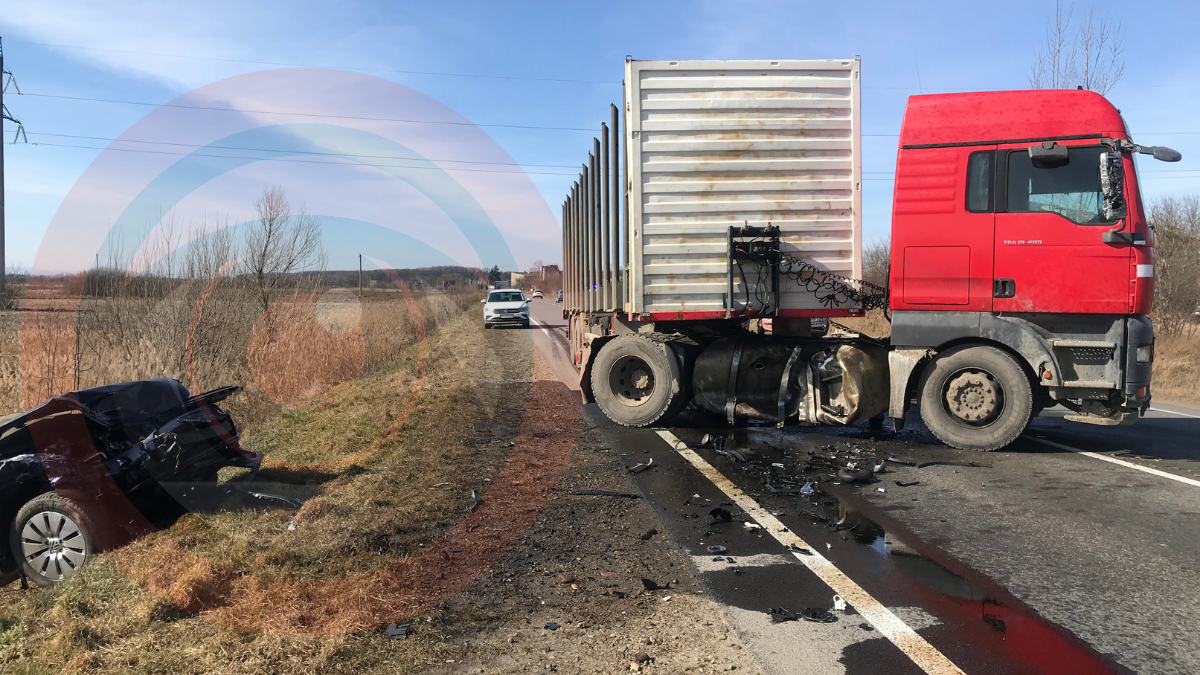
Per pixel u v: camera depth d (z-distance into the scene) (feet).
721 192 24.76
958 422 22.66
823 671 9.32
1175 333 46.96
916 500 17.33
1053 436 24.88
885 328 24.57
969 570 12.87
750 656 9.75
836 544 14.32
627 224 25.72
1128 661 9.59
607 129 29.99
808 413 24.50
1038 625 10.66
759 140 24.61
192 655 9.71
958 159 22.18
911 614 11.08
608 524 15.57
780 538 14.70
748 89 24.56
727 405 25.67
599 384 27.53
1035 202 21.40
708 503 17.21
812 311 25.04
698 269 25.03
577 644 10.11
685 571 12.90
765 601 11.59
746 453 22.67
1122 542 14.21
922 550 13.92
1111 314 20.81
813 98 24.56
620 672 9.32
